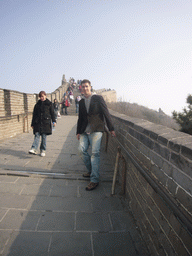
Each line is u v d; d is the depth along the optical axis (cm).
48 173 372
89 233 215
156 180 176
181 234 130
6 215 238
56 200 280
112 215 251
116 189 324
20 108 826
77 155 518
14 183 323
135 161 232
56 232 214
